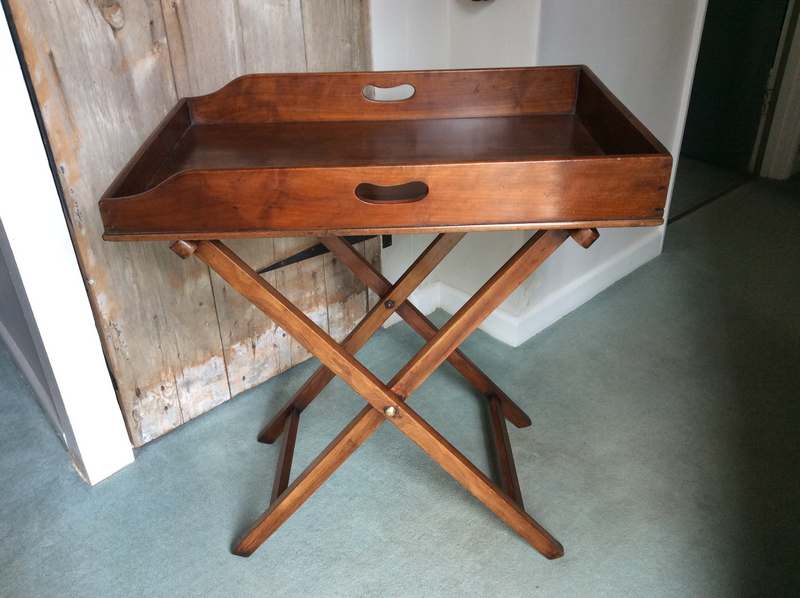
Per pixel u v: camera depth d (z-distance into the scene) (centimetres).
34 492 154
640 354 197
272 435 166
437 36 185
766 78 300
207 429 173
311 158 114
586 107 128
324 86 131
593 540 138
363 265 147
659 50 207
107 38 130
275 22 152
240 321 175
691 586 127
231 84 130
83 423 150
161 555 138
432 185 94
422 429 122
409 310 158
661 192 95
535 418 172
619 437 165
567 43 175
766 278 235
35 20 121
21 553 139
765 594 125
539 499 148
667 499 147
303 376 192
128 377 158
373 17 169
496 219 97
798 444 162
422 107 133
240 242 165
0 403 184
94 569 135
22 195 127
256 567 134
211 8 142
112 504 150
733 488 149
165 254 153
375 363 195
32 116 124
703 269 242
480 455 161
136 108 139
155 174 109
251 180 93
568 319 215
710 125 329
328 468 128
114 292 148
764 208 288
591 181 94
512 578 130
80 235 139
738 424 169
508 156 113
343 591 129
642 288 232
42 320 137
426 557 135
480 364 194
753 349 198
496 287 111
